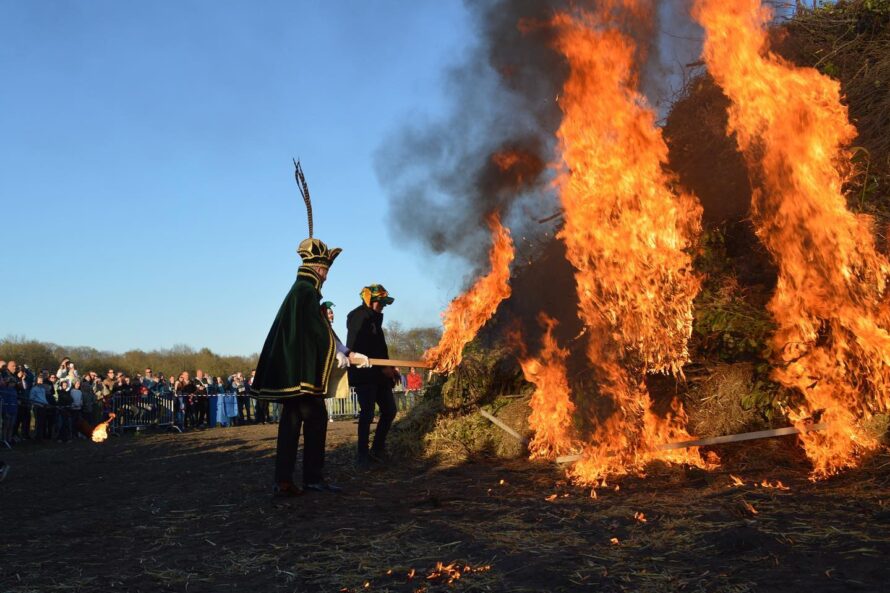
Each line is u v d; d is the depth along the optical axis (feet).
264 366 18.28
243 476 23.34
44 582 10.96
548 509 14.42
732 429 18.53
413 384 62.54
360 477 20.76
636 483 16.81
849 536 10.78
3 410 47.44
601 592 9.18
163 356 130.52
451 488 17.90
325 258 19.25
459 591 9.61
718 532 11.43
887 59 20.99
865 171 19.30
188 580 10.89
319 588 10.18
